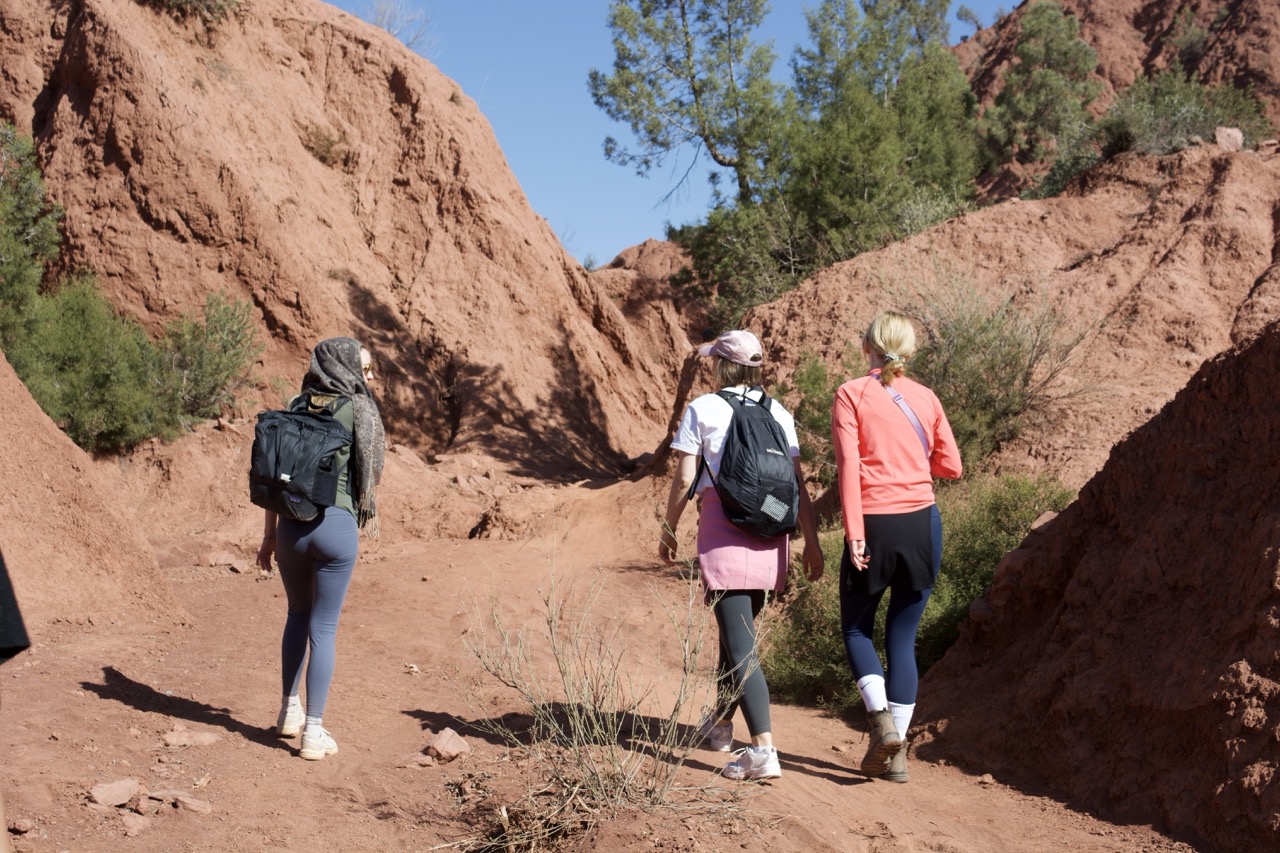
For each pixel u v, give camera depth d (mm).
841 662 6449
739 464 4391
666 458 14016
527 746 4539
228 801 3869
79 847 3254
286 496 4395
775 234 24562
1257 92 44281
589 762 3984
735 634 4469
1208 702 3932
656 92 28562
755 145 27234
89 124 19828
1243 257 13461
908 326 4844
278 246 20375
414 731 5055
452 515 15938
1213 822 3734
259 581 10070
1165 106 17516
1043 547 5574
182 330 17734
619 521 13352
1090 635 4766
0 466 6301
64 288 17344
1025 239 14789
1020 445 10961
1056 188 19641
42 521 6402
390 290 23562
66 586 6312
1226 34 47625
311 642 4574
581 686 4457
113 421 16156
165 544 13234
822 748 5273
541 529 14062
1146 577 4684
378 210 24422
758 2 28297
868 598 4691
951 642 6328
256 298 20156
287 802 3949
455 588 10195
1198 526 4598
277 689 5602
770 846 3545
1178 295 12984
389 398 21766
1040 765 4617
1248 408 4637
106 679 5184
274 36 24719
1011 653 5348
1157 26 52375
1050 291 13664
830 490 11305
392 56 25656
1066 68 43156
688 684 4719
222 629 7168
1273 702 3752
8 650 2729
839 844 3650
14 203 17984
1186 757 4012
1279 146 15805
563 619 8719
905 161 26234
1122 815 4051
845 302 14336
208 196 19938
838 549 7703
